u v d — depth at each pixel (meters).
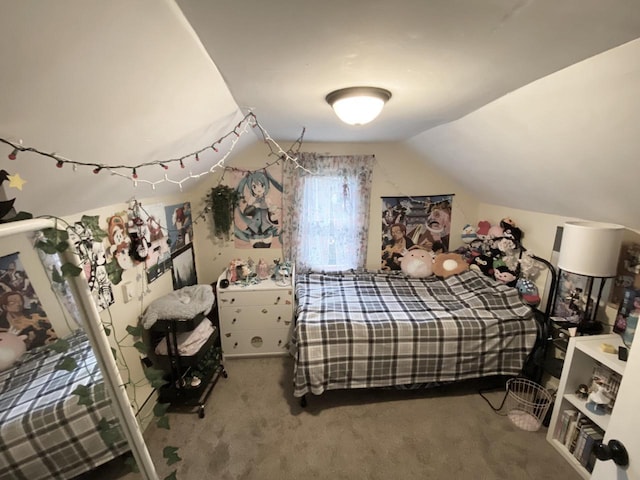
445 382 2.19
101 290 1.57
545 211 2.26
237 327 2.61
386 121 1.91
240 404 2.11
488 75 1.12
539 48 0.89
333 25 0.77
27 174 0.89
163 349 1.97
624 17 0.71
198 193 2.89
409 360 2.08
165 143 1.35
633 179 1.32
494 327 2.10
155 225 2.15
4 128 0.68
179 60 0.87
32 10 0.47
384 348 2.05
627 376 0.85
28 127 0.72
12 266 0.90
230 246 3.02
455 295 2.58
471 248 2.92
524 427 1.92
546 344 2.04
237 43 0.86
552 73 1.08
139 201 1.95
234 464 1.67
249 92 1.31
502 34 0.82
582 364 1.68
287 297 2.59
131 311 1.87
